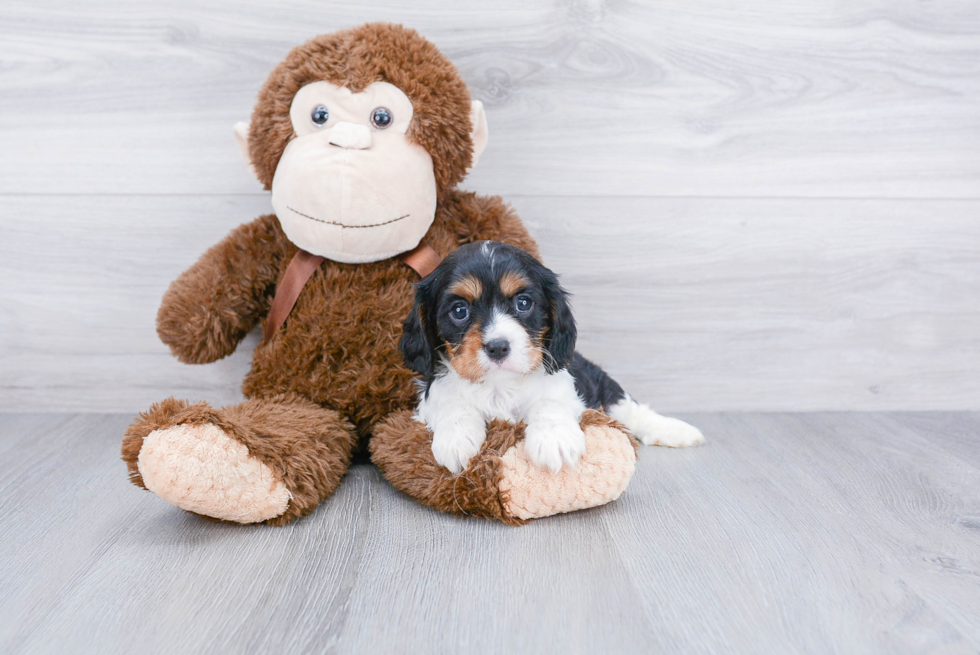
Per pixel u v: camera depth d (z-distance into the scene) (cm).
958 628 116
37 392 233
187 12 212
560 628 116
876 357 238
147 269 227
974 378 241
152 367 232
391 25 188
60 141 218
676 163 225
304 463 158
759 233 229
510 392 168
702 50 219
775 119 223
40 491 173
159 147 220
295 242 184
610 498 157
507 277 157
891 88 223
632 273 230
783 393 240
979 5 219
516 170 223
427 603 123
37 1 210
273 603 123
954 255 233
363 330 185
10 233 223
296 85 178
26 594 127
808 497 169
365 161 171
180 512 162
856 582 130
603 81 219
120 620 118
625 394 213
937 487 175
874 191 228
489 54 217
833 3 217
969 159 228
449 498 156
